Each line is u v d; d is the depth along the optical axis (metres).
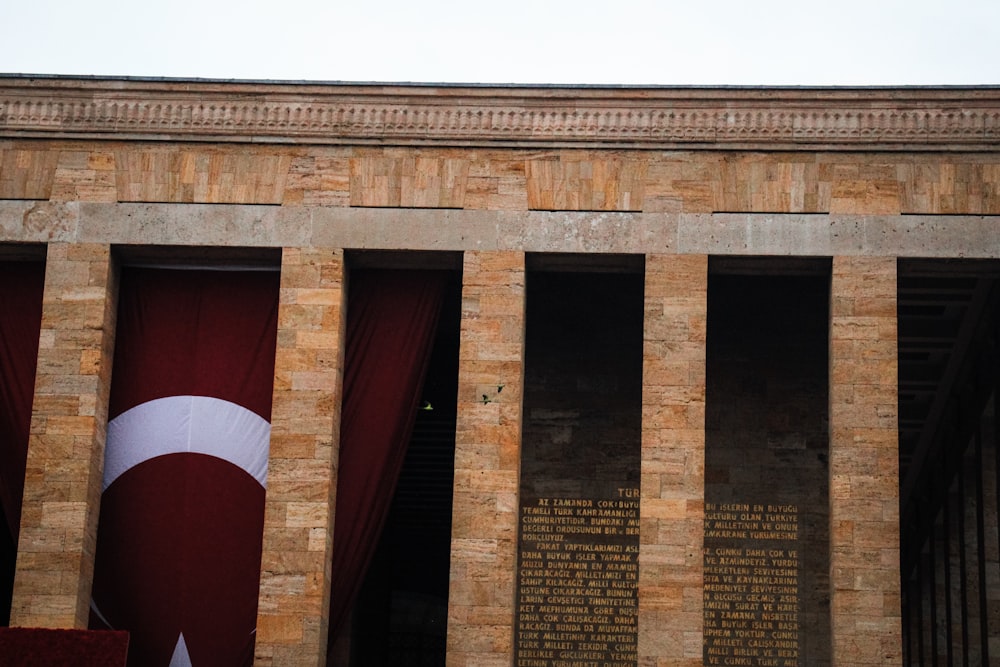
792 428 42.75
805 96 40.53
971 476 45.50
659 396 39.25
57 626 38.72
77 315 40.41
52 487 39.50
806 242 39.94
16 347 41.12
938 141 40.28
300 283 40.34
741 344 43.44
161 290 41.41
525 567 42.09
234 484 40.31
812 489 42.28
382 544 50.69
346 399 40.69
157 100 41.41
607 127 40.78
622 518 42.44
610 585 41.91
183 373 40.94
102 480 40.47
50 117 41.47
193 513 40.16
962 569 45.12
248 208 40.88
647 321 39.66
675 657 37.88
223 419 40.62
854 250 39.84
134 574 39.94
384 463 40.38
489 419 39.38
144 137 41.28
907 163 40.28
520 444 39.84
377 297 41.22
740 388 43.09
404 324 41.06
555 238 40.28
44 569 39.03
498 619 38.31
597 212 40.41
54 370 40.16
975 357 45.09
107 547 40.09
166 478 40.41
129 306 41.34
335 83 41.19
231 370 40.91
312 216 40.72
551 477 42.84
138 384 40.94
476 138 40.94
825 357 43.28
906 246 39.81
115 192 41.06
